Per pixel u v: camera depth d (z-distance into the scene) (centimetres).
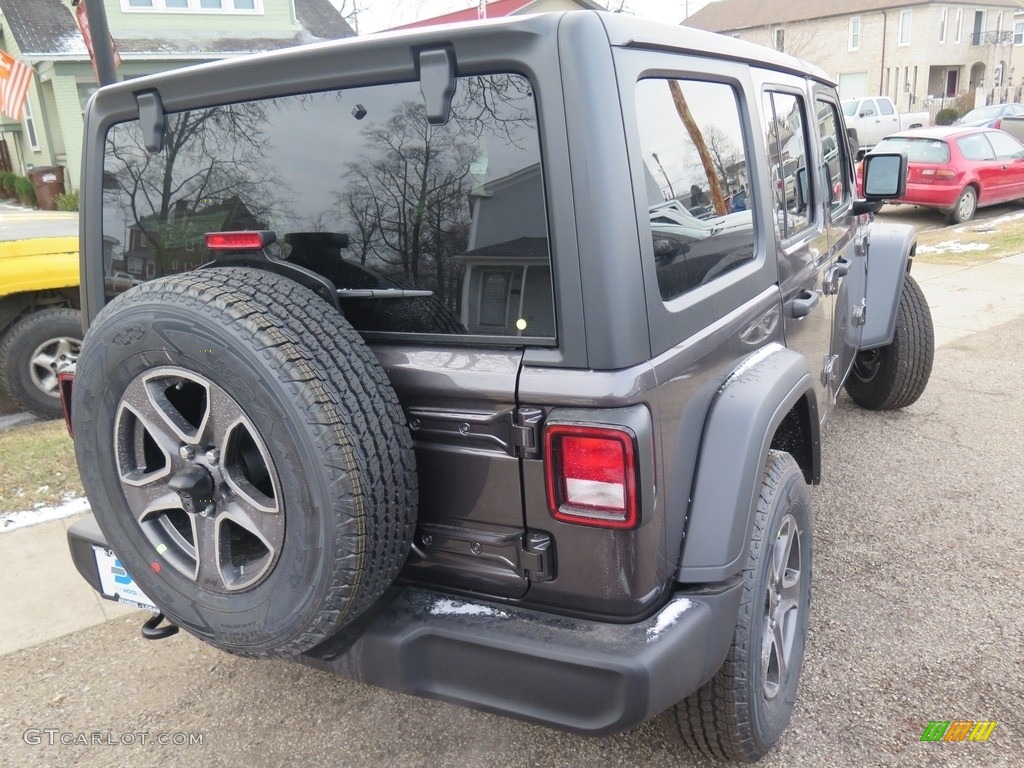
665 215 195
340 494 169
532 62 170
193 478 183
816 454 285
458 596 204
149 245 238
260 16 2152
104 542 242
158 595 203
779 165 281
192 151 220
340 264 206
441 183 188
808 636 300
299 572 177
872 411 536
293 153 204
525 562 189
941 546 363
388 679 199
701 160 217
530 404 179
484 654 188
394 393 184
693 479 204
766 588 221
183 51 1977
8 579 363
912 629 303
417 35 179
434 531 199
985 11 4931
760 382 222
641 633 185
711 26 5259
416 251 194
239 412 174
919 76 4638
